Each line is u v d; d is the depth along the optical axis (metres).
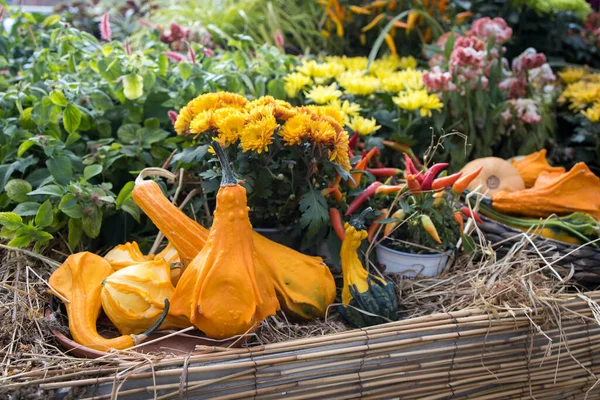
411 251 1.57
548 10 2.83
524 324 1.37
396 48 2.90
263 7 3.08
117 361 1.10
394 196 1.65
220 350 1.15
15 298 1.28
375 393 1.26
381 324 1.29
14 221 1.40
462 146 2.03
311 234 1.41
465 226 1.64
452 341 1.31
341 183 1.56
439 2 2.78
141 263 1.29
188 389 1.09
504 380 1.40
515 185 1.81
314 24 3.12
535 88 2.30
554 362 1.44
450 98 2.01
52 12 3.02
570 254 1.56
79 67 1.97
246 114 1.34
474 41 2.13
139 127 1.79
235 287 1.16
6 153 1.69
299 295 1.35
